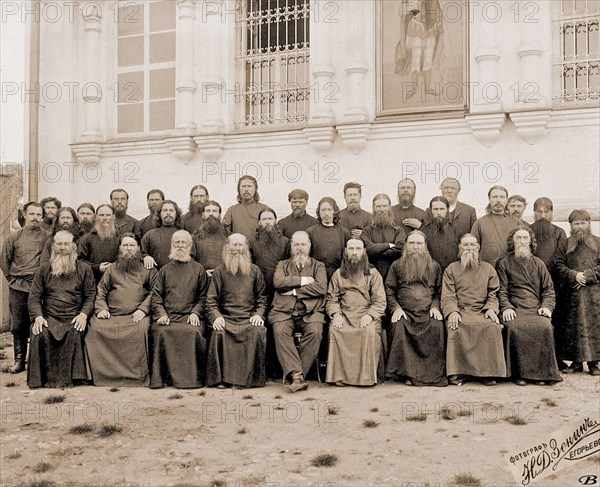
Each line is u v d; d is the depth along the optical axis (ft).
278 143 38.70
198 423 21.13
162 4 42.22
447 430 19.93
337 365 25.98
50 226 32.12
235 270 26.91
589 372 27.14
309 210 37.83
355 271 26.78
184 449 18.76
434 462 17.47
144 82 42.39
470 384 25.81
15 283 29.45
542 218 28.60
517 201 28.48
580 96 33.99
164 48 42.11
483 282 26.58
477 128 34.37
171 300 27.27
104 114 42.98
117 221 31.55
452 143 35.35
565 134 33.47
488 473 16.71
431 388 25.29
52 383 26.40
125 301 27.63
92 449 18.85
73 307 27.40
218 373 25.94
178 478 16.75
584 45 33.88
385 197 28.84
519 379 25.54
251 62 40.34
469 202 34.96
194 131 40.06
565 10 34.09
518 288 26.61
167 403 23.63
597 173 33.06
